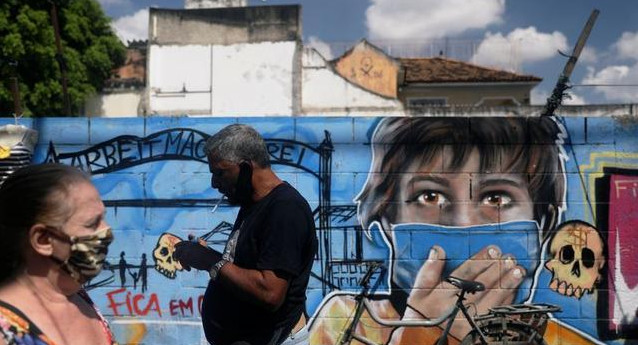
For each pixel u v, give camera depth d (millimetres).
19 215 1585
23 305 1570
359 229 5195
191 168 5262
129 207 5262
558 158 5223
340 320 5141
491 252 5184
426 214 5199
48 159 5270
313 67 22906
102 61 21438
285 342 3064
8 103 18562
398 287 5160
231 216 5227
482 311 5152
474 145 5230
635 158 5188
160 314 5199
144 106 22719
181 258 2986
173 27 23047
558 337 5129
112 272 5227
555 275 5160
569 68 6070
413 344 5094
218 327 2912
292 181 5234
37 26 19016
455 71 27203
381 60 22953
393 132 5234
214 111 22797
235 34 22938
